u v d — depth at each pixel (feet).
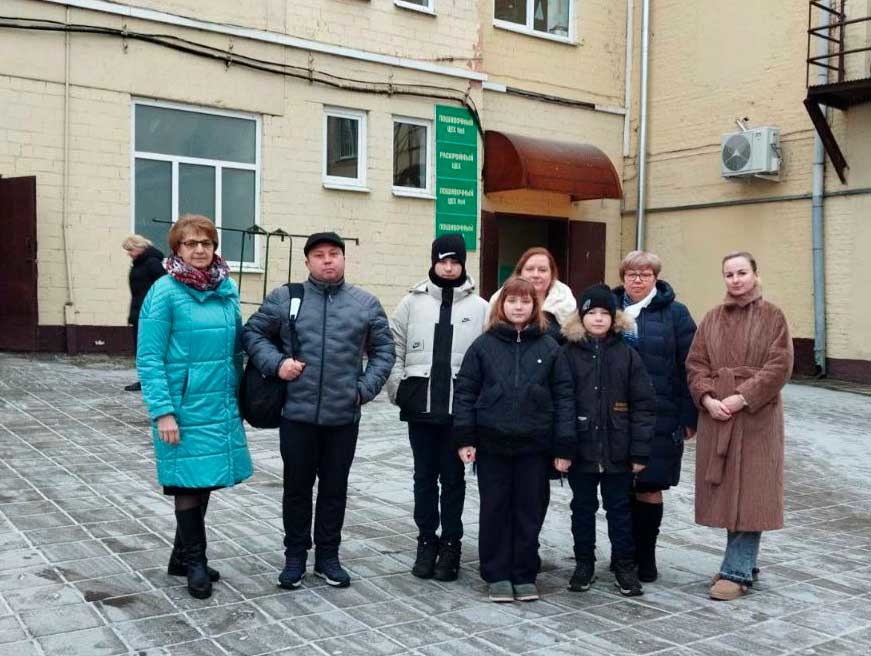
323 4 42.60
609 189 50.03
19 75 35.81
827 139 44.60
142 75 38.24
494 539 14.84
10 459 21.98
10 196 35.78
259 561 16.01
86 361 36.19
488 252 49.83
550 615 14.10
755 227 49.60
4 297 36.32
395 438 27.50
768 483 15.11
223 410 14.11
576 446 15.05
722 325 15.76
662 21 53.93
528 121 51.39
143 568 15.23
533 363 14.93
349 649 12.44
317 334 14.65
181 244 14.06
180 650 12.14
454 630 13.32
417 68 45.42
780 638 13.39
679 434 15.93
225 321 14.19
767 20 48.73
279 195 41.93
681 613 14.39
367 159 44.37
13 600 13.61
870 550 18.66
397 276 45.29
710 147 51.57
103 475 20.97
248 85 40.88
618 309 15.43
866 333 44.98
